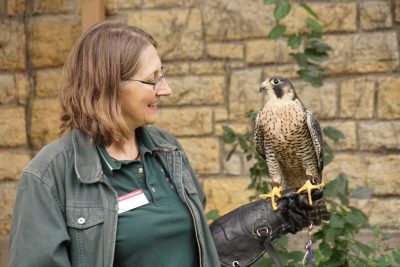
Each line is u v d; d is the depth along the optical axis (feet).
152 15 18.56
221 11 18.37
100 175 7.79
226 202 18.65
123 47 7.94
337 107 18.28
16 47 18.74
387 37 17.99
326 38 18.20
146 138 8.52
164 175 8.48
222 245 9.48
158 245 7.93
